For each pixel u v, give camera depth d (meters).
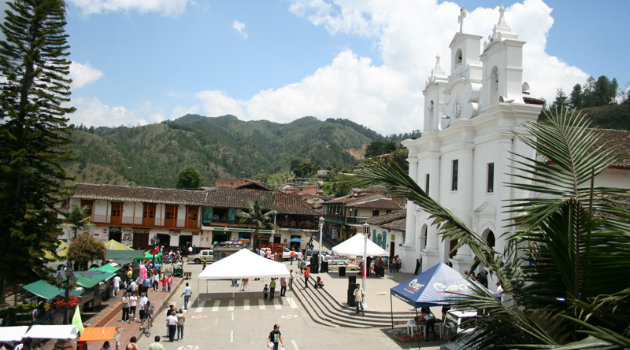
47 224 22.98
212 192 53.00
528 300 6.43
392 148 117.19
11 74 22.02
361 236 31.72
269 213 49.59
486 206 23.23
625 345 3.88
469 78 26.06
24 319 20.58
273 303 27.11
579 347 4.01
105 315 21.69
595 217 5.99
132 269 31.09
